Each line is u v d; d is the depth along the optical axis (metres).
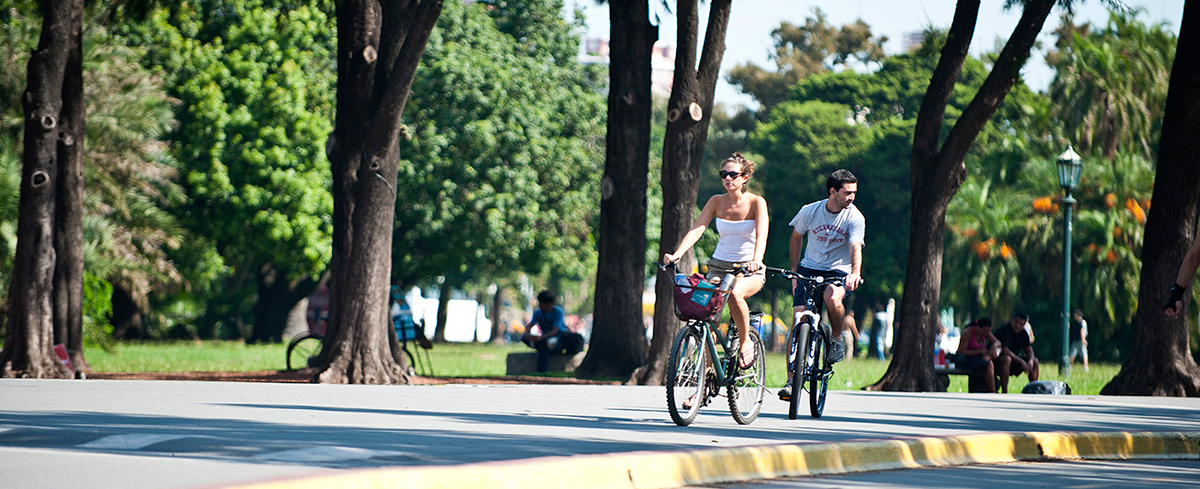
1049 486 21.14
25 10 86.81
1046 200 111.12
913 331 52.72
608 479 18.77
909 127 173.88
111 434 22.80
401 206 126.62
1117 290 109.62
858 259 29.95
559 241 130.88
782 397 30.23
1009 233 113.38
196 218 125.06
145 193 99.56
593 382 59.25
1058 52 124.19
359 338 49.12
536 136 128.88
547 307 69.19
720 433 25.77
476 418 28.78
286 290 153.25
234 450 20.66
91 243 84.06
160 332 165.75
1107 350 120.00
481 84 125.88
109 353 89.81
